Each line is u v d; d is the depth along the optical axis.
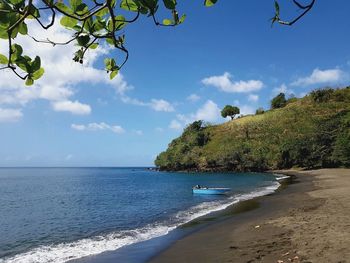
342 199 23.89
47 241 18.09
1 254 15.45
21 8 1.61
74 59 2.01
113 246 15.88
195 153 111.88
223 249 13.32
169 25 2.12
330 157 74.12
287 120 107.12
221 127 120.62
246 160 97.81
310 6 2.07
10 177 118.94
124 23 2.05
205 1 2.09
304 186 40.38
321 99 110.50
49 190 56.59
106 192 50.53
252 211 23.53
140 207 31.25
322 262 10.23
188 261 12.39
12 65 1.80
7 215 28.53
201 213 25.14
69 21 1.86
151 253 14.10
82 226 22.34
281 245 12.70
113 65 2.29
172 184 63.69
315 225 15.36
